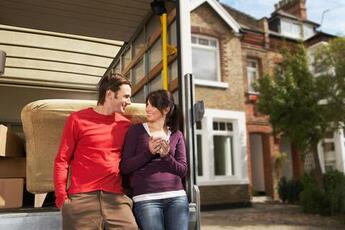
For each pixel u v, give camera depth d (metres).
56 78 6.05
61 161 2.18
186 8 2.99
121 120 2.40
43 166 2.51
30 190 2.51
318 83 9.96
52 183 2.51
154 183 2.31
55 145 2.53
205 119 12.12
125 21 4.23
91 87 6.21
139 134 2.37
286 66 11.09
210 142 12.01
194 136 2.78
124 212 2.20
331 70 9.86
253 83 11.84
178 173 2.40
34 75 5.91
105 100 2.34
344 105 9.65
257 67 14.07
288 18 15.66
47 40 5.03
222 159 12.60
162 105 2.44
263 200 13.13
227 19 13.02
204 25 12.69
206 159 11.88
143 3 3.70
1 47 5.15
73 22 4.41
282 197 12.74
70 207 2.10
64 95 6.16
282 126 10.67
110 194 2.19
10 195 2.62
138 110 2.67
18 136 3.04
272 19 15.62
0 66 4.23
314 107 9.99
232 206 11.87
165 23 3.24
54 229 2.28
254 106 13.41
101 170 2.19
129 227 2.16
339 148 14.05
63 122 2.53
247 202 12.16
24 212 2.29
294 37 15.30
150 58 3.69
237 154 12.57
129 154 2.30
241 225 8.45
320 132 10.34
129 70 4.53
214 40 12.96
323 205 9.80
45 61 5.53
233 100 12.78
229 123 12.84
